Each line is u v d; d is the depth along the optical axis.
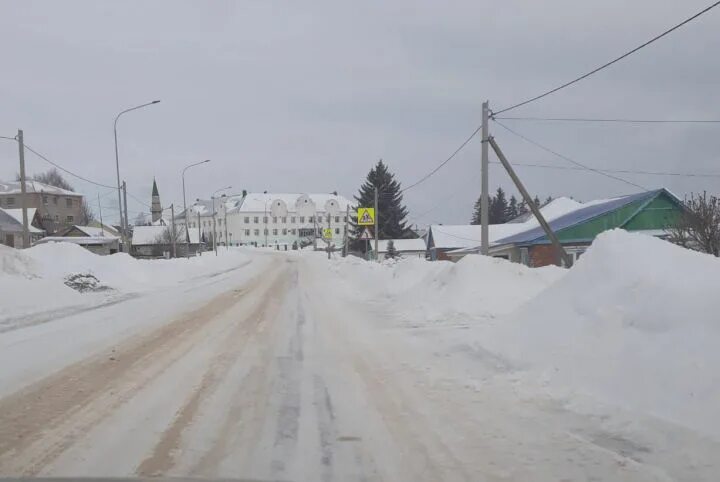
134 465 4.45
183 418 5.75
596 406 5.63
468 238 54.53
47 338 10.55
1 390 6.78
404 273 20.33
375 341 10.27
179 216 149.12
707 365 5.21
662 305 6.23
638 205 31.86
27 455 4.67
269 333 11.44
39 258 23.78
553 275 14.48
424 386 6.94
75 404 6.23
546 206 54.22
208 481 3.93
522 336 7.95
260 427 5.47
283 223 137.38
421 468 4.42
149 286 24.88
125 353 9.20
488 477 4.21
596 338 6.73
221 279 30.88
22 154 26.47
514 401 6.14
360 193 77.31
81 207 97.44
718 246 18.14
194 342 10.30
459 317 12.18
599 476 4.16
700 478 3.98
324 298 19.38
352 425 5.52
